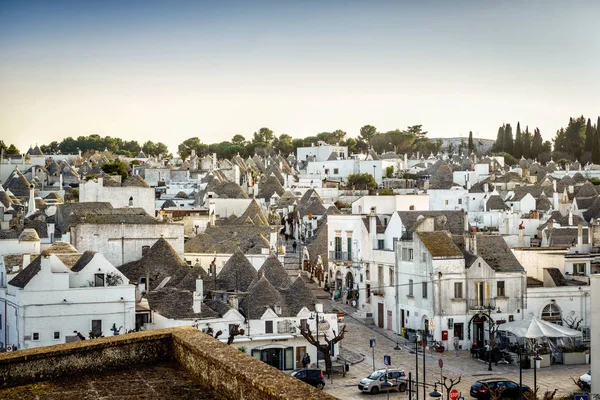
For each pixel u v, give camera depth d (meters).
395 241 98.56
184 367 19.05
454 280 90.62
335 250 115.50
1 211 129.38
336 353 85.25
